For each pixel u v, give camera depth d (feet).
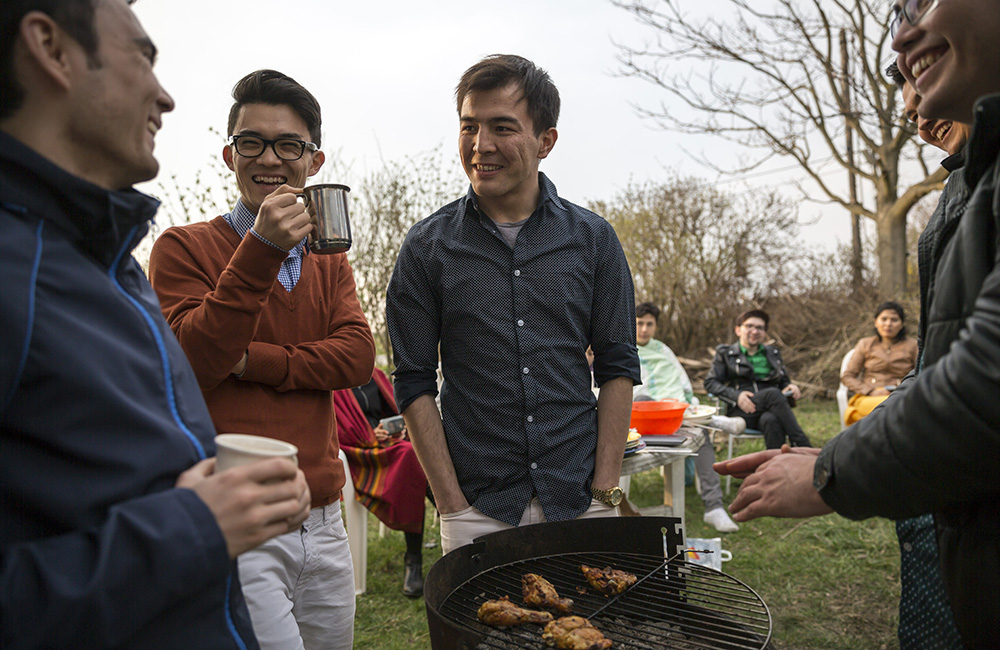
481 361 6.52
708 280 38.65
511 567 5.85
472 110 6.46
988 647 3.20
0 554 2.57
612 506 6.64
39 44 2.72
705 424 14.67
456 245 6.62
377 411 13.85
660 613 5.05
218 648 3.11
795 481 3.97
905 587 4.17
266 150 5.82
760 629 4.90
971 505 3.21
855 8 29.22
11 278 2.56
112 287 3.05
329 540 5.91
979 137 3.10
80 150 2.96
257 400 5.62
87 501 2.71
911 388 3.05
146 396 3.03
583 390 6.76
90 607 2.41
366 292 25.17
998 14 3.01
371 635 10.14
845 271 38.63
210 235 5.98
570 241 6.66
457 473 6.64
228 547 2.75
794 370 34.17
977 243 3.16
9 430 2.62
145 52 3.11
